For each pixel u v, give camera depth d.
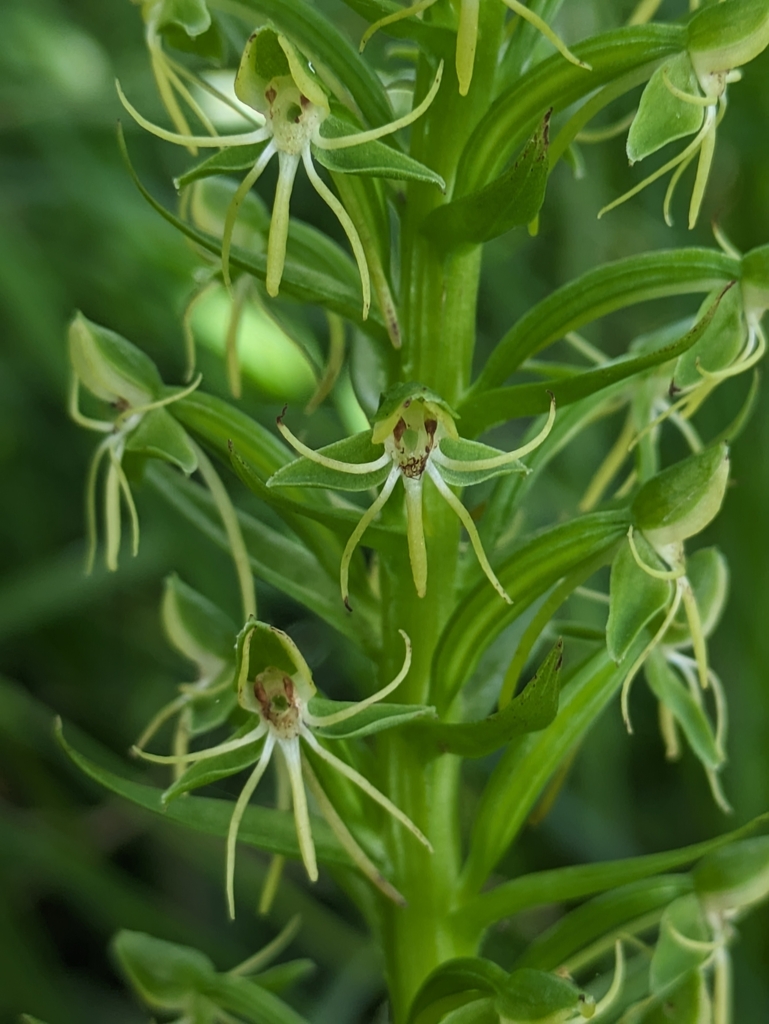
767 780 0.23
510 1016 0.14
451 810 0.15
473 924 0.15
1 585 0.24
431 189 0.15
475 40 0.14
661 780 0.26
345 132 0.14
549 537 0.15
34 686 0.26
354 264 0.16
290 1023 0.16
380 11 0.14
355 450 0.14
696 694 0.16
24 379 0.26
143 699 0.26
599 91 0.15
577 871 0.15
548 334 0.15
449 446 0.14
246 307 0.21
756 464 0.22
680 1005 0.15
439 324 0.15
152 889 0.27
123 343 0.16
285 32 0.15
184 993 0.16
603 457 0.23
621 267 0.15
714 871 0.15
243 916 0.26
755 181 0.23
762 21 0.14
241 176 0.24
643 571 0.15
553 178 0.24
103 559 0.24
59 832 0.23
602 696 0.15
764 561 0.22
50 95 0.23
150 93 0.23
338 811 0.15
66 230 0.24
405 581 0.15
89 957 0.26
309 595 0.15
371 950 0.22
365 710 0.14
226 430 0.15
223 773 0.14
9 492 0.25
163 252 0.23
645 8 0.16
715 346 0.15
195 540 0.23
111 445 0.16
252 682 0.14
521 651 0.15
